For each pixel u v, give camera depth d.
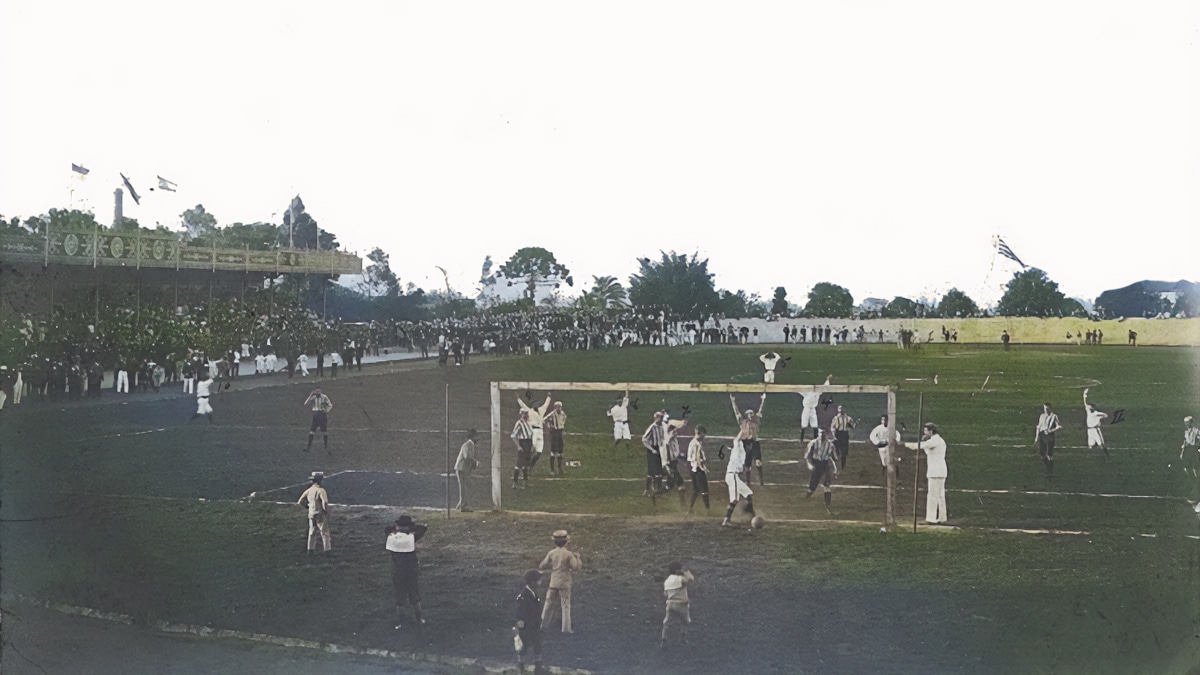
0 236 51.59
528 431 31.70
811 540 25.12
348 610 21.02
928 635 19.31
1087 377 66.19
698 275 106.50
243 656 18.77
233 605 21.34
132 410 45.59
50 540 25.52
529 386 28.42
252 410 46.94
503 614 20.73
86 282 56.84
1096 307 100.56
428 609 21.03
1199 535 25.81
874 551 24.17
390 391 55.56
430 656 18.72
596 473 33.53
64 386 47.06
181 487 31.02
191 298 65.94
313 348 64.31
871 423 46.28
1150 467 35.09
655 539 25.22
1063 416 48.62
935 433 26.52
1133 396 56.44
